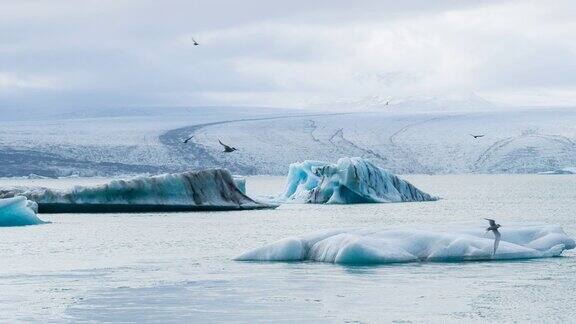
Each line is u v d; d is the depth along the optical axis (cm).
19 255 8588
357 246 7294
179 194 15138
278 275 6725
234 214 14850
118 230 11525
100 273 7069
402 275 6662
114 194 14612
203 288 6191
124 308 5459
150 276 6844
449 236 7581
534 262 7312
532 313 5312
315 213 15400
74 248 9256
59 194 14500
